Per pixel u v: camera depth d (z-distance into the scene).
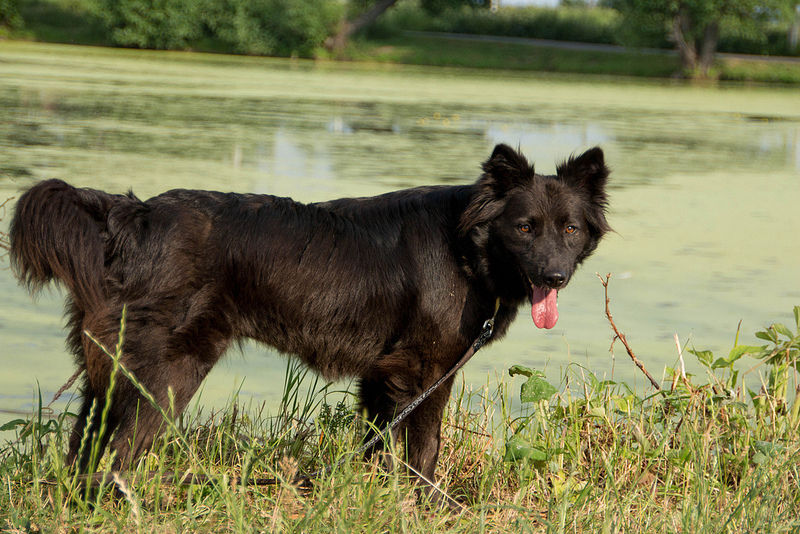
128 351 3.97
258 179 11.81
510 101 27.38
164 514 3.62
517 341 7.02
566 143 17.69
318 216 4.36
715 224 10.95
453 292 4.42
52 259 3.90
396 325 4.38
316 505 3.69
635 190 13.03
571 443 4.67
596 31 58.41
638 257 9.37
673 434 4.98
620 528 3.80
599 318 7.52
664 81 42.59
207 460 4.39
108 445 4.02
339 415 4.96
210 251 4.09
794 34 53.00
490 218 4.41
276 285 4.17
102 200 4.04
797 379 5.77
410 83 33.62
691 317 7.50
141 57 38.97
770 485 4.14
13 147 13.39
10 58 32.88
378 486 4.05
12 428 4.29
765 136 20.75
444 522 3.88
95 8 43.41
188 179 11.48
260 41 45.34
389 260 4.36
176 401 4.02
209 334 4.10
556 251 4.36
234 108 21.28
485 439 5.00
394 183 11.91
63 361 6.15
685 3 43.88
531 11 60.88
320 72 37.12
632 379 6.16
